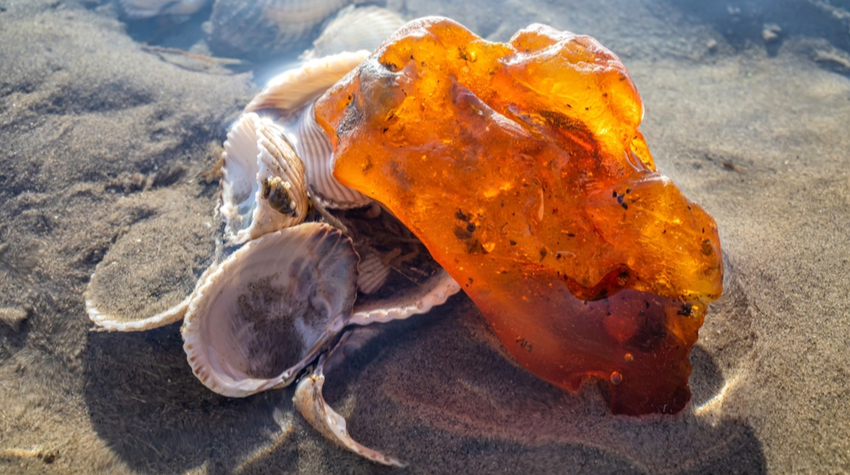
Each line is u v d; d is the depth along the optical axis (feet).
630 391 0.52
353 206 0.59
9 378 0.56
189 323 0.51
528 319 0.52
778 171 0.70
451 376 0.54
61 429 0.54
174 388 0.54
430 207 0.51
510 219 0.50
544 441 0.51
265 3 0.92
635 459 0.51
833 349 0.54
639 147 0.54
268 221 0.53
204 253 0.59
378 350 0.56
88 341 0.56
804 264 0.59
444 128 0.50
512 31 0.98
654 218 0.50
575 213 0.51
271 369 0.54
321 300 0.56
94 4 0.92
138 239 0.60
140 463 0.52
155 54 0.84
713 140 0.75
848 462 0.49
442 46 0.51
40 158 0.65
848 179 0.67
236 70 0.87
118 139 0.68
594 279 0.51
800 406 0.52
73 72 0.73
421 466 0.51
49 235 0.61
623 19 1.03
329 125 0.54
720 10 1.02
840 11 1.00
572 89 0.50
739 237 0.62
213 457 0.52
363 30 0.91
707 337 0.55
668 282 0.51
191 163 0.68
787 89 0.87
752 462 0.50
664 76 0.90
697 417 0.51
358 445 0.51
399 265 0.58
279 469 0.51
